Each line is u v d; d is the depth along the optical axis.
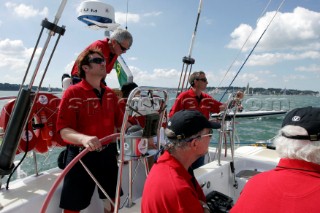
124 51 3.05
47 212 2.15
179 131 1.36
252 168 3.27
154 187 1.25
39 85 1.85
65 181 2.09
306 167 1.07
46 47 1.77
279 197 1.05
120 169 1.67
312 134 1.07
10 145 1.88
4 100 2.39
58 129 1.99
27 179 2.44
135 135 1.76
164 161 1.36
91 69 2.11
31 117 2.37
